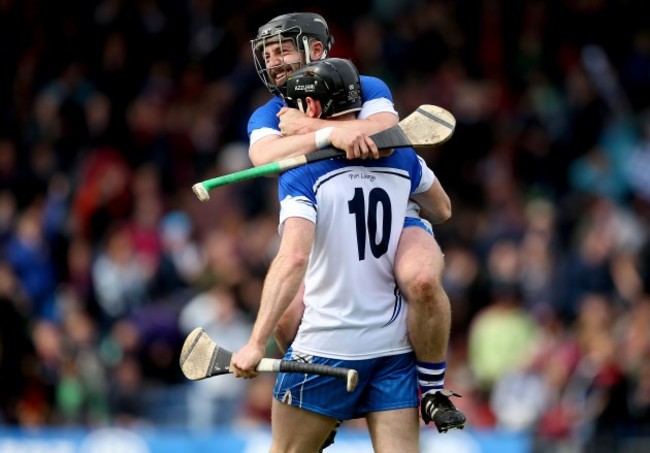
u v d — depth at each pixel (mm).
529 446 36438
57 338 39969
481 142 53375
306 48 20656
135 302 44344
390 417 20047
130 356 41312
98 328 44219
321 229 19844
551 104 55062
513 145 53438
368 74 55312
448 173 52875
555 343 39688
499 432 37000
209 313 41969
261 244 45656
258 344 19094
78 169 49938
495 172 52156
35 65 54750
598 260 43688
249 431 37188
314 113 20078
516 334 41625
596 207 48094
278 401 20266
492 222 48375
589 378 37312
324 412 20047
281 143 19875
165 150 51812
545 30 57875
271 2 57344
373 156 19578
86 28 55156
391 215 20016
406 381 20125
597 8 57812
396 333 20031
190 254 47219
